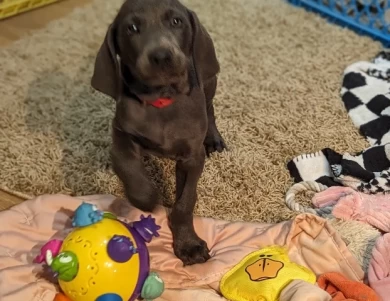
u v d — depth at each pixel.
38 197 1.53
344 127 1.86
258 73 2.13
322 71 2.13
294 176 1.69
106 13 2.60
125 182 1.40
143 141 1.33
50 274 1.32
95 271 1.16
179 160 1.35
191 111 1.29
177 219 1.39
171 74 1.18
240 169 1.70
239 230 1.47
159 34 1.18
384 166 1.67
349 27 2.45
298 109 1.94
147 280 1.22
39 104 1.99
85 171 1.71
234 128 1.86
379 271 1.31
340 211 1.49
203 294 1.30
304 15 2.52
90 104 1.99
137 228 1.26
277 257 1.34
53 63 2.23
